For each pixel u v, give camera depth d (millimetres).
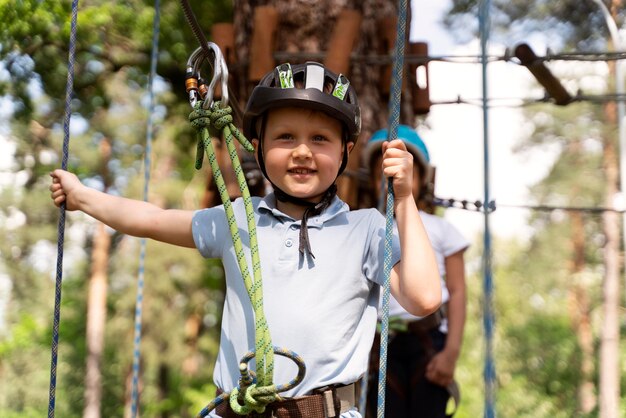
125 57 10844
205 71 9383
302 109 2811
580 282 31188
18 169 19594
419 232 2715
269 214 2906
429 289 2682
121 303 26422
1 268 31016
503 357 30734
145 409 28469
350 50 5730
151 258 26234
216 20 10539
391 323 4676
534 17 17766
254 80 5684
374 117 5879
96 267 26266
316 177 2826
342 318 2750
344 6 6016
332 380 2691
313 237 2828
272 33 5727
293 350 2711
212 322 28516
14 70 10195
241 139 2777
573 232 31656
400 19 2773
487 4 3332
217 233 2936
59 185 3049
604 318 27984
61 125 13398
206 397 26781
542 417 29703
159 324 26672
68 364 30422
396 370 4727
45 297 31516
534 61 5590
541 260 32594
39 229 29250
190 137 13031
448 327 4848
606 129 28969
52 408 2832
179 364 26766
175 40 10602
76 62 10516
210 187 5562
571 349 30797
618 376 27578
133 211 3012
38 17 9508
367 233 2863
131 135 22891
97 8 9867
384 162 2727
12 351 30344
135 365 4184
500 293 32594
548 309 32719
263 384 2574
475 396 28719
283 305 2746
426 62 5887
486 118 3225
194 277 25906
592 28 17156
